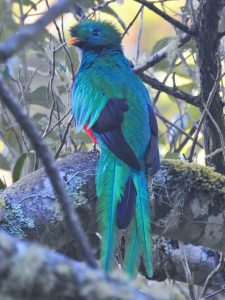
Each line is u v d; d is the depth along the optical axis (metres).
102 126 9.66
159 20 15.98
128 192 8.58
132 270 8.10
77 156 8.95
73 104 10.59
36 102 11.92
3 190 8.78
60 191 4.72
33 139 4.73
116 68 10.93
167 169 8.95
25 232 8.29
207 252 10.87
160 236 9.66
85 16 12.17
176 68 13.03
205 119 10.72
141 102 10.11
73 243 10.34
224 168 10.75
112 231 8.21
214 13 10.48
